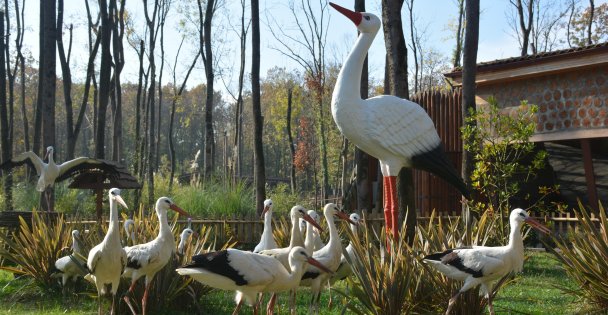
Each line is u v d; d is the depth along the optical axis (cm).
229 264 685
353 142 902
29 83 5656
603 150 1917
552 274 1220
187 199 1969
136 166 2772
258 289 709
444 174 913
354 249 767
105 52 2417
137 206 2134
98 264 783
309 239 862
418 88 4241
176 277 876
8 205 2194
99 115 2403
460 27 3628
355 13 891
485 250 720
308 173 4700
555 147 1983
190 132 8306
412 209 1136
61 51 2692
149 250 794
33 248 1030
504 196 1413
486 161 1432
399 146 878
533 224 733
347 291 934
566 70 1689
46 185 1590
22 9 3391
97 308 894
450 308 705
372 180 2161
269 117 6512
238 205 1961
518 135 1374
